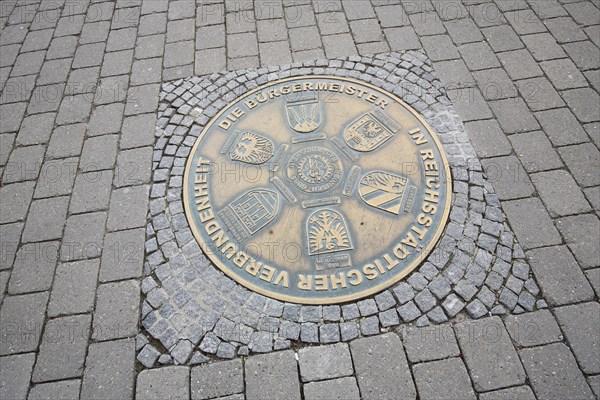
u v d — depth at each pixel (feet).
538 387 8.49
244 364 8.95
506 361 8.77
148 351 9.18
